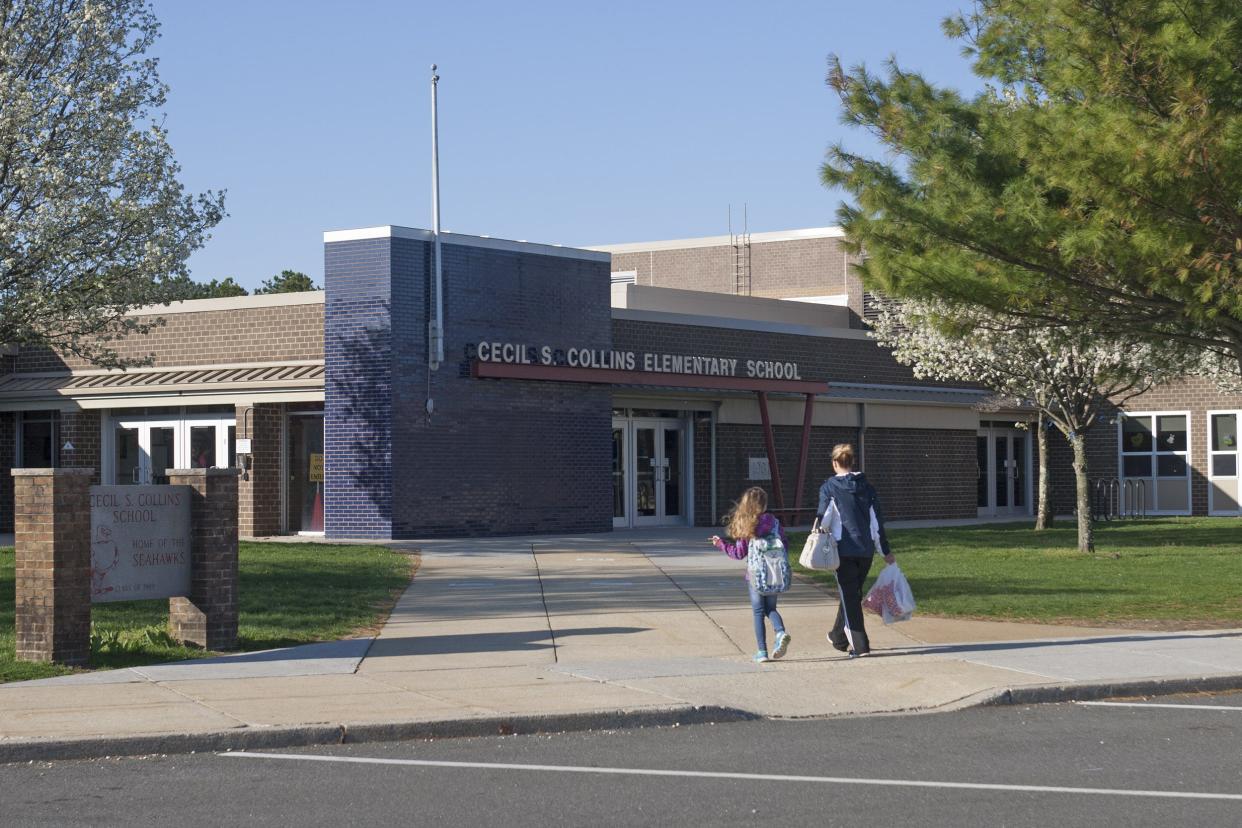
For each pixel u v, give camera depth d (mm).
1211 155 14461
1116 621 15695
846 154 17469
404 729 9938
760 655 12930
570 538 27656
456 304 27344
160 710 10367
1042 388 26172
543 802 7988
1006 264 16812
